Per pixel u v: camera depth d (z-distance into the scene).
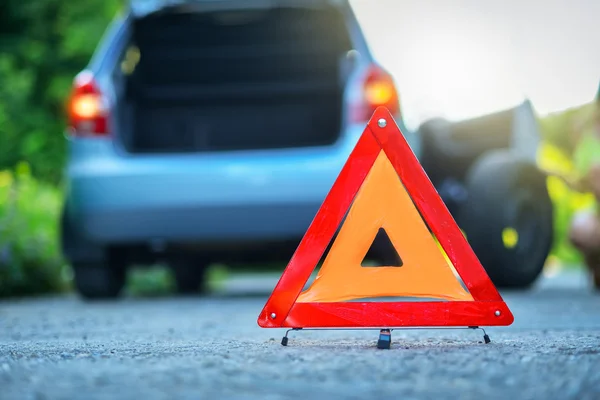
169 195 6.65
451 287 3.39
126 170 6.71
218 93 7.32
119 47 7.30
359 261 3.41
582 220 7.96
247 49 7.54
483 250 7.05
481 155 7.45
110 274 7.15
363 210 3.42
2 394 2.21
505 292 7.29
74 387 2.31
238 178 6.60
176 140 7.44
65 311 5.97
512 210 7.10
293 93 7.28
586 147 7.90
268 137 7.41
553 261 16.17
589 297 6.71
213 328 4.43
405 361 2.72
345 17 7.12
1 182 9.36
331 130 7.36
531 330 4.08
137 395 2.18
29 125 13.70
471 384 2.29
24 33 14.45
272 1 7.30
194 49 7.58
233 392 2.21
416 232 3.41
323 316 3.38
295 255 3.40
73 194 6.80
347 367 2.60
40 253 8.40
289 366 2.64
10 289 8.05
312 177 6.54
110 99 6.92
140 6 7.43
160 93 7.39
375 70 6.75
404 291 3.39
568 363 2.66
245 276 14.71
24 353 3.18
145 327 4.55
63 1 14.17
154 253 7.31
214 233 6.64
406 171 3.43
